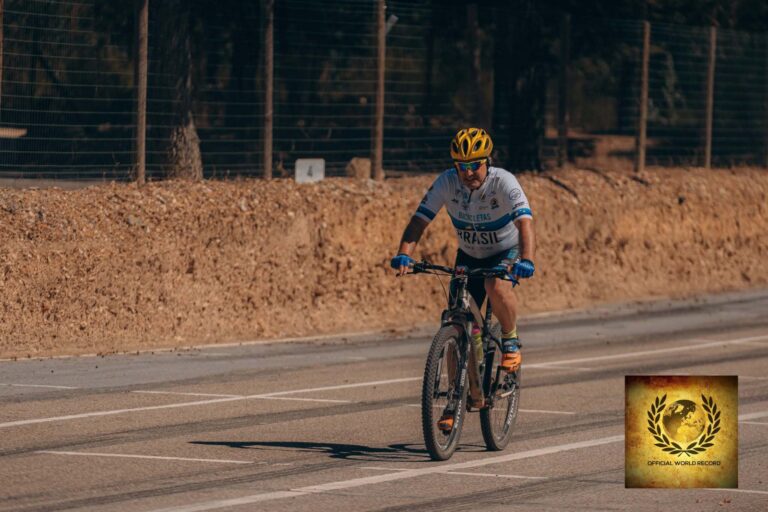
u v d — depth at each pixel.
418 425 24.66
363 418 25.34
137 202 39.94
